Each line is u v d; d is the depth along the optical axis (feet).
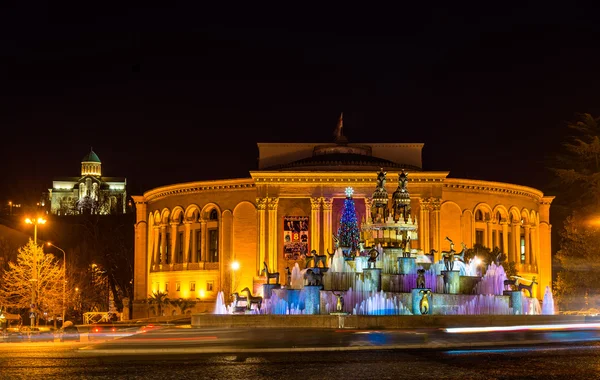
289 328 139.95
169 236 322.55
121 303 376.48
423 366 86.02
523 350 102.73
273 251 289.53
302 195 292.81
